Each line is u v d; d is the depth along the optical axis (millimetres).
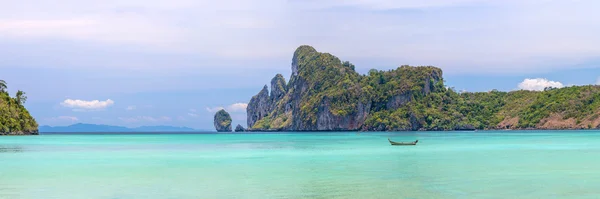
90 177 45250
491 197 34219
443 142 108625
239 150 82375
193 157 66625
